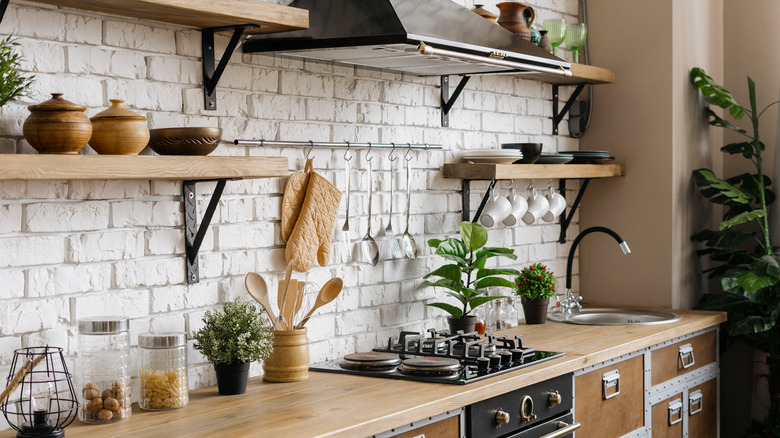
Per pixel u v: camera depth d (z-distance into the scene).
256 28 2.40
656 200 3.97
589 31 4.16
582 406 2.86
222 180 2.35
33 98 2.05
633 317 3.80
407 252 3.14
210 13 2.13
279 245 2.69
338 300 2.89
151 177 2.00
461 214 3.44
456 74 3.20
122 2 2.02
